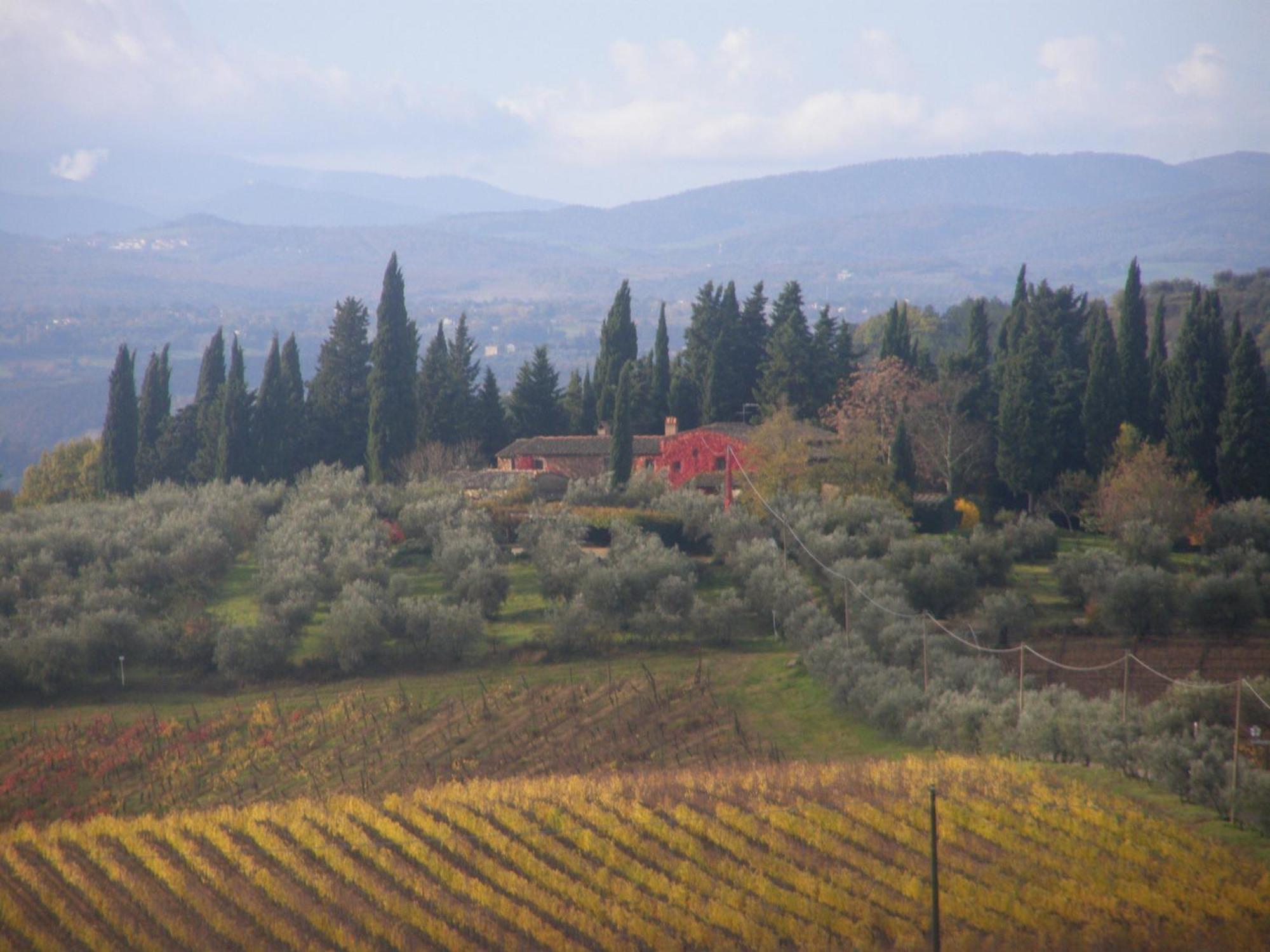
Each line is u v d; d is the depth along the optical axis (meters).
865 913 152.00
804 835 171.75
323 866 169.25
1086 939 141.25
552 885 162.12
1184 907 146.50
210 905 159.25
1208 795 171.88
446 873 164.38
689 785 187.50
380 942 150.50
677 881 163.00
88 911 159.62
